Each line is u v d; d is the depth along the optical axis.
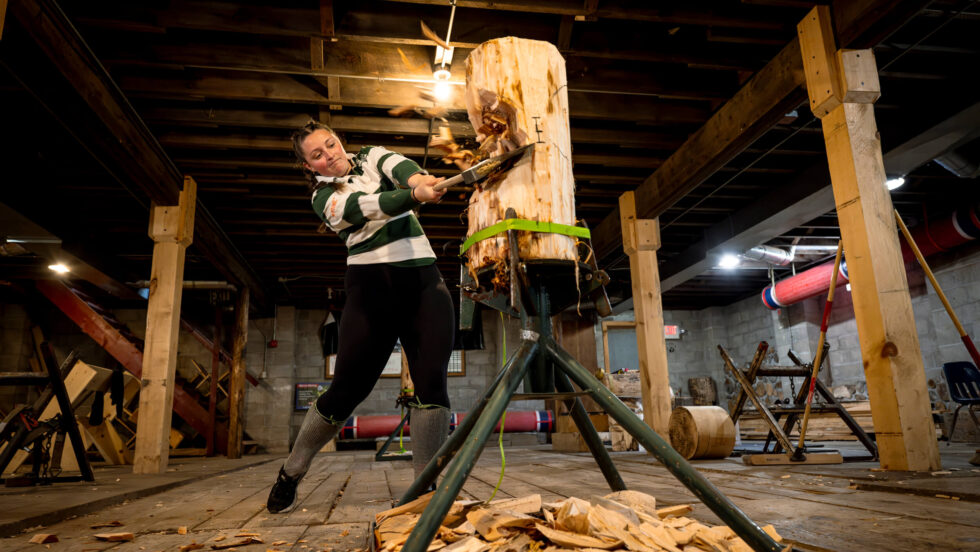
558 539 1.01
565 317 8.74
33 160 5.00
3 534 1.61
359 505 2.18
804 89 3.51
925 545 1.21
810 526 1.46
